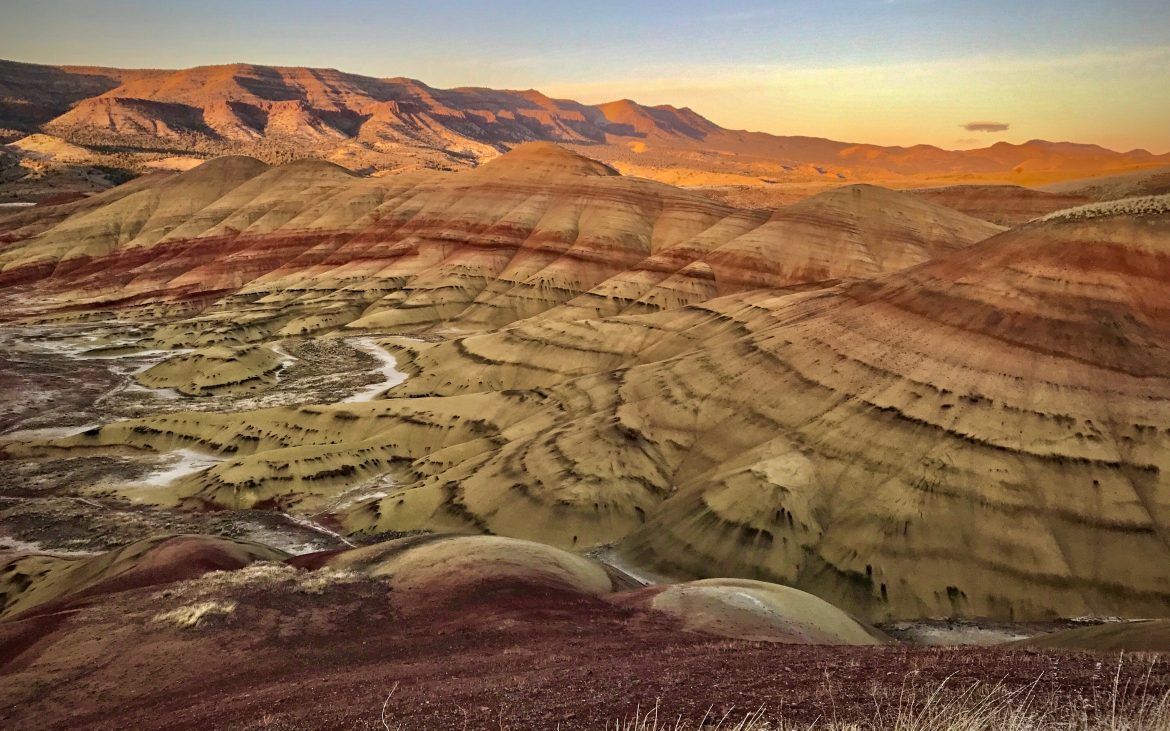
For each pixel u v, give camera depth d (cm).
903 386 5059
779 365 5900
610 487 5178
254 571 2570
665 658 1494
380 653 1842
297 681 1598
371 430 6812
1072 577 3806
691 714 1020
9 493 5822
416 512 5194
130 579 2703
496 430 6588
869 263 11712
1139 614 3612
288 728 1196
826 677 1170
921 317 5509
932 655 1345
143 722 1438
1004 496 4184
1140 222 5109
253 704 1418
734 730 899
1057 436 4331
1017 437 4416
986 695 979
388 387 9144
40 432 7450
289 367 10181
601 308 12025
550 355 8731
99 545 4766
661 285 12206
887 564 4128
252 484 5694
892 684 1113
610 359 8362
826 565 4250
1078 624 3603
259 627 2059
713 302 8631
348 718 1191
